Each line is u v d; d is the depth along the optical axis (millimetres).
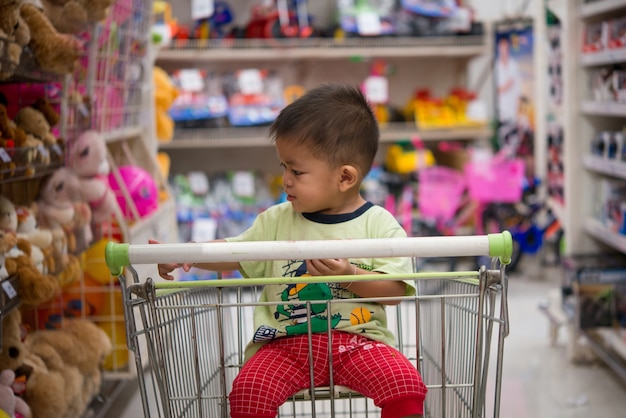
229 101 4984
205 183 4930
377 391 1521
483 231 5000
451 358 1679
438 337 1813
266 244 1371
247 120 4852
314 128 1603
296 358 1608
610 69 3203
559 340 3598
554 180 3873
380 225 1719
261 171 5457
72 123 2541
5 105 2221
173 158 5430
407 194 5059
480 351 1432
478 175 4684
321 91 1667
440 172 4805
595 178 3426
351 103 1662
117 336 2725
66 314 2652
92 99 2676
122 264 1373
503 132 5207
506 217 4859
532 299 4312
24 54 2016
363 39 4914
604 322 3105
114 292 2709
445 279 1540
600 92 3232
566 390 2938
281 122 1636
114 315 2713
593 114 3395
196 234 4539
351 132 1629
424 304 1922
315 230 1719
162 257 1372
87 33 2611
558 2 3436
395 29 4980
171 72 5320
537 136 5121
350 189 1732
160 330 1422
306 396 1579
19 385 2025
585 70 3373
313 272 1528
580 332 3111
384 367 1538
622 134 3041
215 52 4781
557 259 5078
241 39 4848
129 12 3158
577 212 3445
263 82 5051
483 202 5012
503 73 5199
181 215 4785
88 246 2545
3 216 2004
